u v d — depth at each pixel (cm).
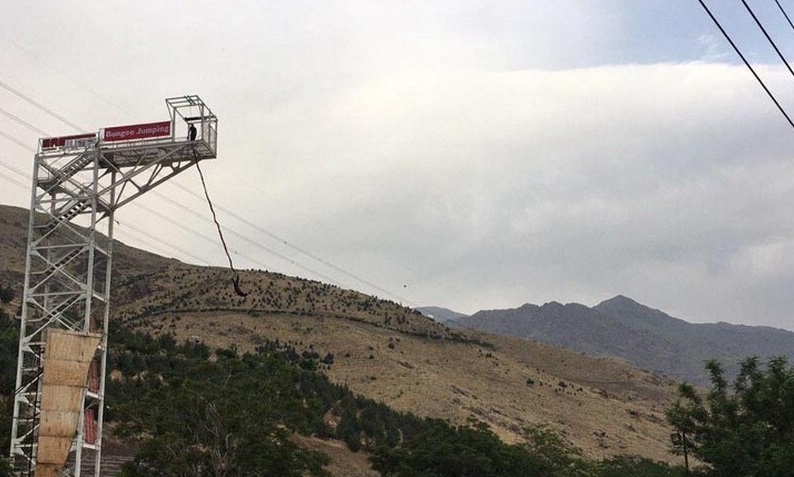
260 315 15900
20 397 4781
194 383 5916
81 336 4169
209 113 5144
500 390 15788
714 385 6962
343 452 9394
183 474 5628
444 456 7638
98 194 5056
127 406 5928
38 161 5091
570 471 8812
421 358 16075
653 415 17525
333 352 14975
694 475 6569
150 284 17862
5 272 15838
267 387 6034
